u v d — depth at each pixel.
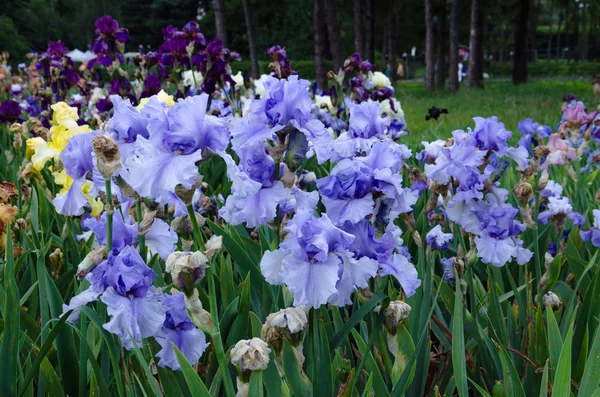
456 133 1.39
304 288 0.84
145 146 0.87
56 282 1.34
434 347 1.40
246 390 0.83
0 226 1.30
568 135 2.51
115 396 1.08
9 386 0.97
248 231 1.80
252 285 1.23
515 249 1.33
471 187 1.32
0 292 1.15
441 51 15.83
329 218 0.95
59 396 1.02
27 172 1.64
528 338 1.30
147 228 0.96
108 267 0.86
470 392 1.38
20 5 32.06
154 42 31.55
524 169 1.47
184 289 0.81
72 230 1.59
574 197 2.18
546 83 16.69
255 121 1.00
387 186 0.96
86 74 3.98
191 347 0.92
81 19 33.94
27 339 1.13
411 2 18.88
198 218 1.21
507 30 34.78
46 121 3.06
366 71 3.12
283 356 0.87
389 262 0.92
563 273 1.76
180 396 0.94
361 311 0.94
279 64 3.29
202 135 0.88
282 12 24.86
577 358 1.26
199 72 3.16
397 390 0.95
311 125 1.01
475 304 1.33
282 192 1.01
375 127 1.29
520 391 1.03
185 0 29.95
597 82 5.38
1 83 5.55
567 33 32.53
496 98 10.41
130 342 0.86
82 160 1.08
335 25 9.66
